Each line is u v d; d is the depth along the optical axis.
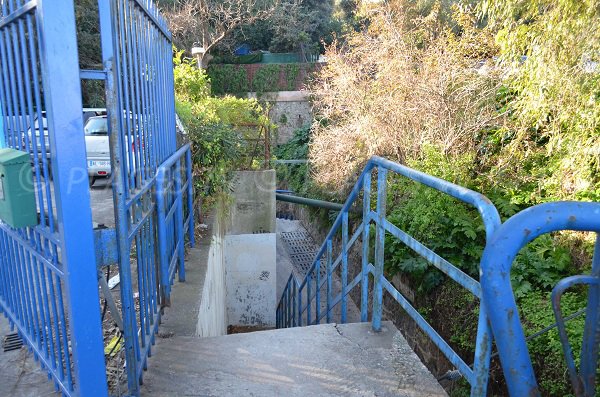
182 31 18.94
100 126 6.95
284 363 2.53
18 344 2.66
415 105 7.00
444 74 6.76
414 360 2.57
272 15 22.02
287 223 13.68
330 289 4.07
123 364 2.45
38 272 2.12
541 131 5.79
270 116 20.84
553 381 3.18
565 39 4.15
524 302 3.89
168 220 3.23
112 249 1.93
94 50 8.18
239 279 7.77
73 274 1.69
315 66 21.36
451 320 4.45
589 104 4.35
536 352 3.41
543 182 5.12
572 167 4.66
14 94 1.96
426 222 5.05
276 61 23.38
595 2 3.77
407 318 5.45
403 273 5.64
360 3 11.41
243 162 7.84
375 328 2.90
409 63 7.49
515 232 1.11
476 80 6.58
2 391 2.23
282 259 10.84
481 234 5.04
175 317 3.08
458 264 4.83
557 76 4.33
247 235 7.70
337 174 8.52
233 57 22.89
